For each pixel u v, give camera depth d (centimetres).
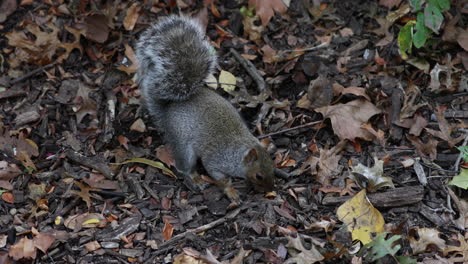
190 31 759
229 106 739
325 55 845
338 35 877
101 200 688
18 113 793
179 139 728
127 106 804
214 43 872
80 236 643
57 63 853
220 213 669
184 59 731
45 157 740
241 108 795
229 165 706
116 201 690
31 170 713
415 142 736
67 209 673
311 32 884
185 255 603
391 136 749
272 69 833
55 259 621
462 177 667
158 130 779
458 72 789
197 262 597
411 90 784
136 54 791
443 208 662
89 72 848
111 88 823
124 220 661
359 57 845
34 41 871
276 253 614
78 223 656
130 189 702
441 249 613
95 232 648
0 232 647
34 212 666
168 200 688
